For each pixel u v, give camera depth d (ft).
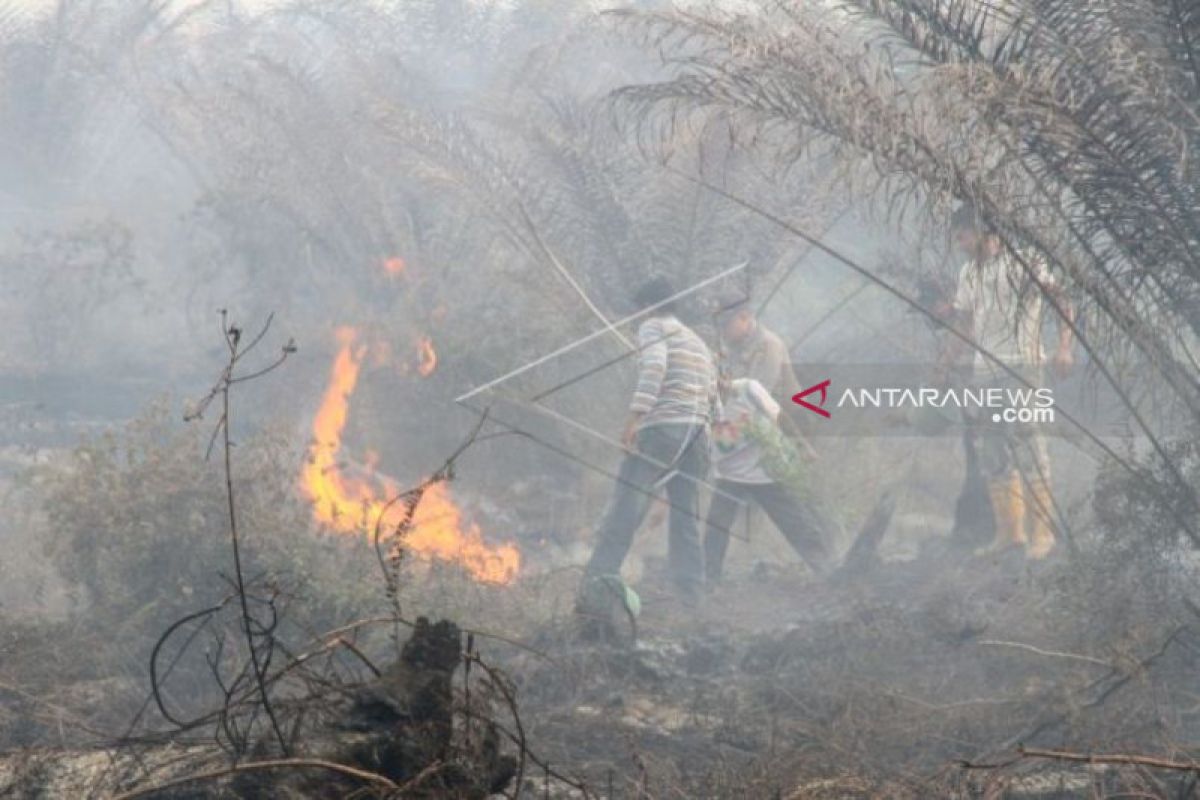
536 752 31.60
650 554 55.93
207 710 33.04
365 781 23.98
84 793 27.35
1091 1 38.42
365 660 25.61
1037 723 33.06
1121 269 39.93
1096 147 38.09
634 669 37.96
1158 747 31.07
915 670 37.78
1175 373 40.27
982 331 49.83
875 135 38.73
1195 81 38.17
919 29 41.60
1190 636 36.83
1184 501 39.78
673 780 30.19
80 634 36.50
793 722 33.99
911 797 28.66
